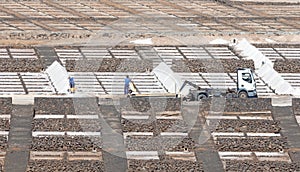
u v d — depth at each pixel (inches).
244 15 5044.3
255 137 3031.5
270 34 4571.9
